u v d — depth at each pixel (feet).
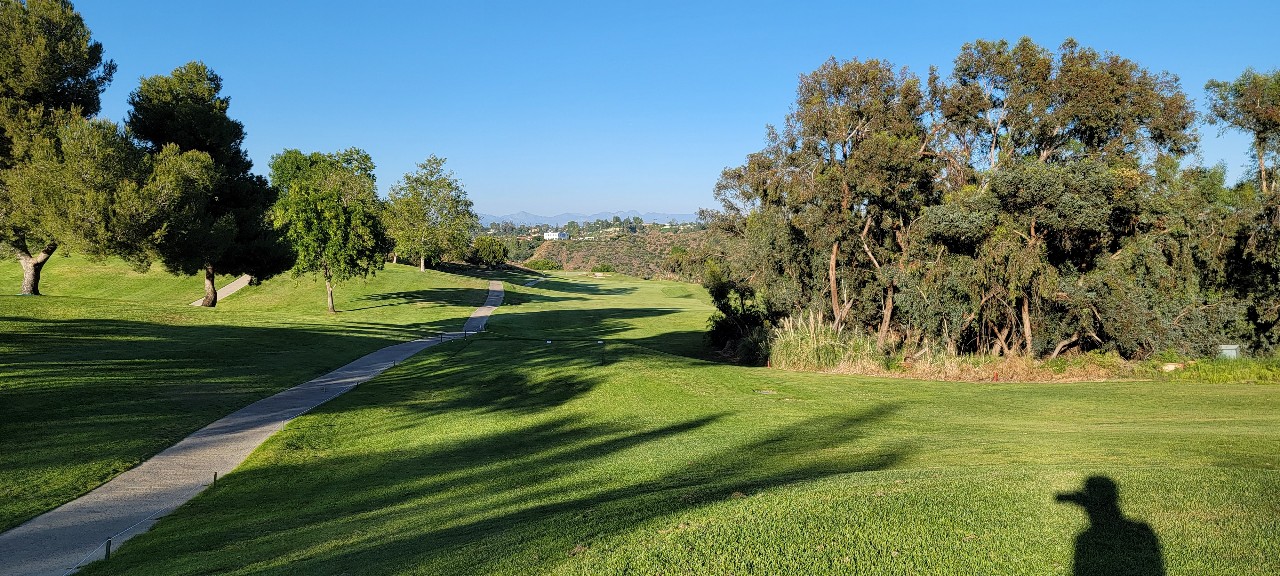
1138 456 24.89
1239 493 18.29
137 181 102.73
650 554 15.87
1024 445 29.22
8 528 27.55
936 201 98.43
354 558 19.22
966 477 20.86
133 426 44.75
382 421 50.83
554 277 306.76
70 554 24.43
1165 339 74.59
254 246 133.18
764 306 111.04
